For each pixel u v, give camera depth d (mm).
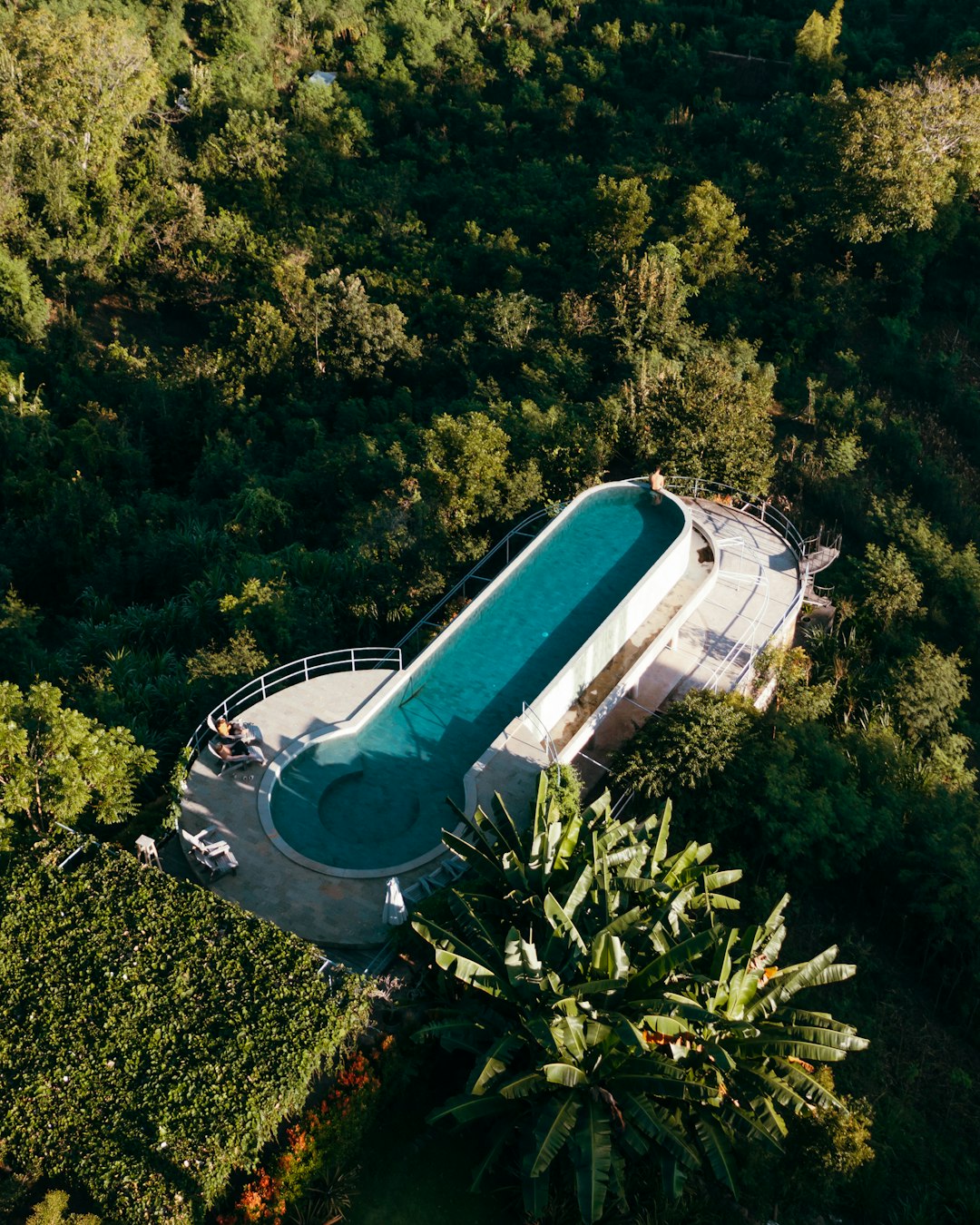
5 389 49469
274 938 18531
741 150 66688
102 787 21344
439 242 64250
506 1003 17609
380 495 37406
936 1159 20953
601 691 27391
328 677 26922
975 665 37094
